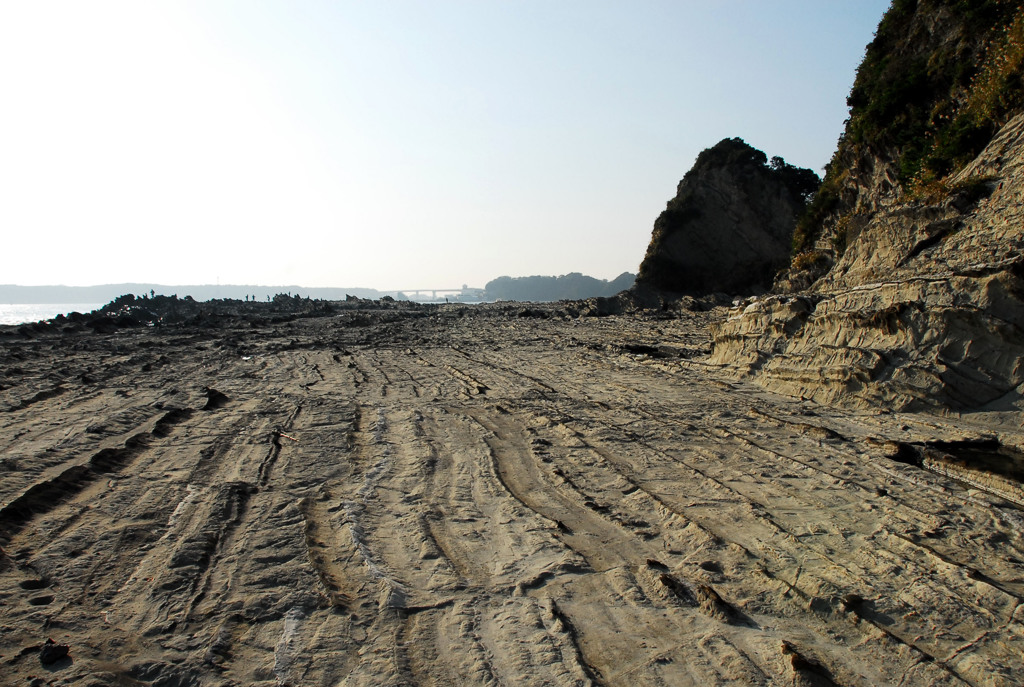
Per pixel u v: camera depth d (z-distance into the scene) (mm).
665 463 8406
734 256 61000
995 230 12156
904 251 15453
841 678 4035
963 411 9648
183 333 29266
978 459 7902
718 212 61969
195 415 11258
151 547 5793
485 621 4707
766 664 4184
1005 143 15156
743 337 15570
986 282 9781
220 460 8500
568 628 4598
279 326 34031
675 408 11656
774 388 13180
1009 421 9070
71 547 5758
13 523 6223
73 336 26953
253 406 12086
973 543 5852
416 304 59656
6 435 9648
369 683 3957
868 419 10117
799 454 8617
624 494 7348
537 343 23891
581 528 6453
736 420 10602
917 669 4102
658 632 4578
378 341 25891
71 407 11859
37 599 4859
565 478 7840
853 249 18219
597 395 13141
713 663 4207
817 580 5207
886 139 25281
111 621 4613
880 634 4461
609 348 21016
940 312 10273
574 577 5398
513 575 5426
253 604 4844
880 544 5883
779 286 35219
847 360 11664
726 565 5547
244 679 3992
